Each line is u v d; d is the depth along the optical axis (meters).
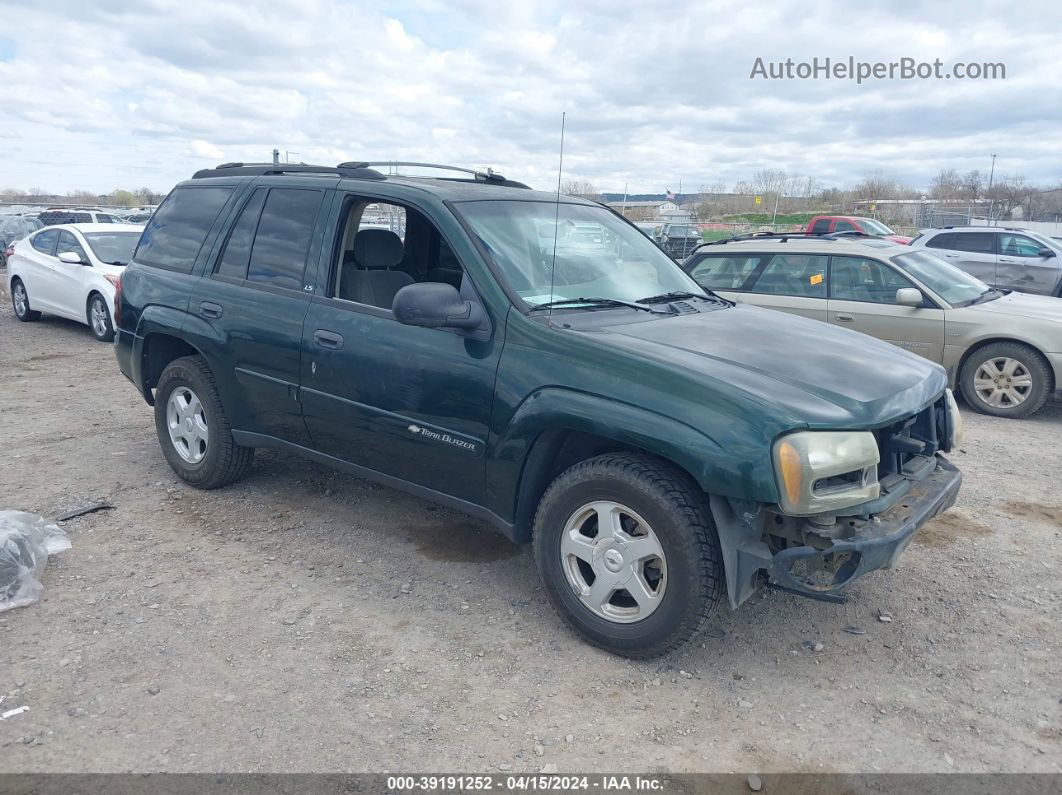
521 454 3.61
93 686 3.22
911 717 3.17
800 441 3.03
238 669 3.37
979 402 7.95
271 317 4.55
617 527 3.42
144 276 5.39
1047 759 2.93
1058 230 27.72
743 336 3.85
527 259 4.03
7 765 2.77
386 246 4.69
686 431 3.15
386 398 4.04
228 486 5.35
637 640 3.39
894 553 3.24
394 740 2.96
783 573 3.14
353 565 4.34
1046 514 5.25
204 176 5.46
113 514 4.92
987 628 3.83
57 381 8.62
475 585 4.15
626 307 4.07
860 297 8.35
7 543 3.94
